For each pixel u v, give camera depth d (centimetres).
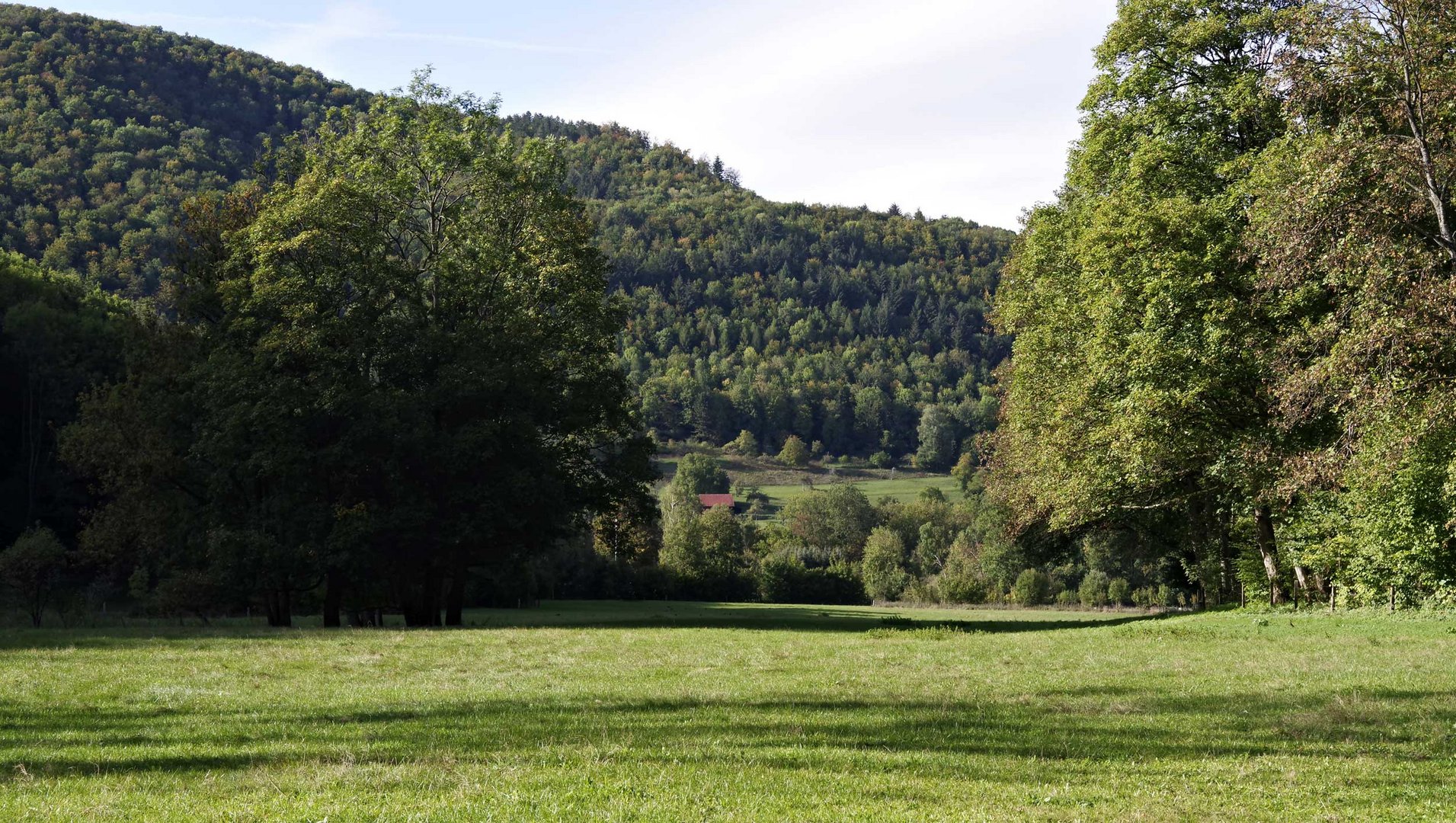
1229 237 3238
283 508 4178
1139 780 1011
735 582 10525
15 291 8269
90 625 4328
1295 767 1070
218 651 2670
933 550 14700
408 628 4012
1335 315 2723
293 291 4184
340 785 961
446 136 4659
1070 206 4409
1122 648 2583
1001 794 941
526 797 898
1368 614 3194
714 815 843
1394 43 2481
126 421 4616
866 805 887
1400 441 2536
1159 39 3675
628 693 1708
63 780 996
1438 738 1234
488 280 4559
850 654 2536
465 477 4391
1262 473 3384
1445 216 2583
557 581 9362
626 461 4778
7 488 7462
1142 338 3412
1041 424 4378
